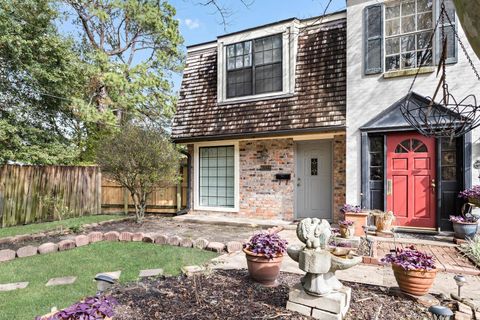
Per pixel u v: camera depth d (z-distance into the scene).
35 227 8.07
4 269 4.56
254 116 8.84
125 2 15.12
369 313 2.90
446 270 4.36
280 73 8.69
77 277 4.19
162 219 9.52
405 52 6.96
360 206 7.09
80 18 15.36
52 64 11.56
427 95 6.57
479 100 6.11
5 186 8.34
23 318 3.02
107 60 14.60
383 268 4.47
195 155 10.10
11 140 10.48
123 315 2.82
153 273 4.24
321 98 7.97
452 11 6.40
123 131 8.77
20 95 11.23
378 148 7.13
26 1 10.40
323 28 8.50
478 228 5.89
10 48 10.17
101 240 6.48
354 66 7.41
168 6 16.34
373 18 7.19
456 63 6.37
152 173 8.47
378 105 7.09
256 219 8.87
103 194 11.09
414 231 6.68
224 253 5.39
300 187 8.65
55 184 9.56
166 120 17.30
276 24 8.71
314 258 2.81
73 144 13.30
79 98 12.88
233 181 9.53
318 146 8.50
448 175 6.47
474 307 3.00
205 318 2.77
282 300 3.18
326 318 2.77
